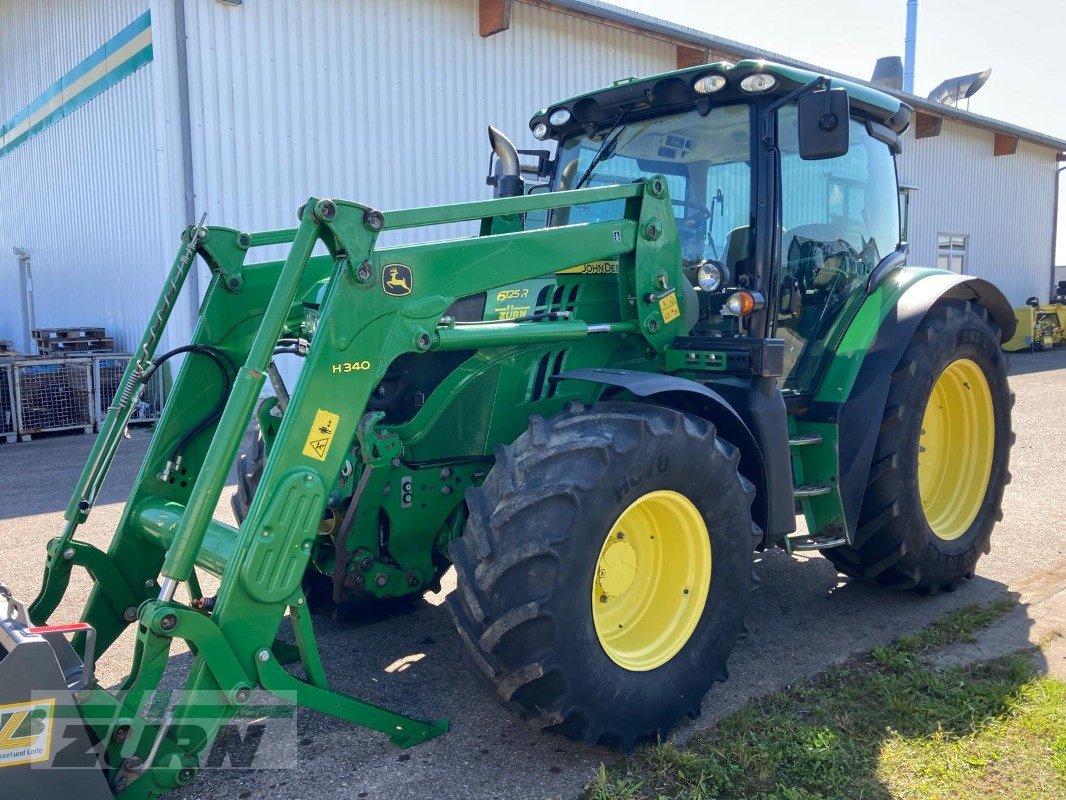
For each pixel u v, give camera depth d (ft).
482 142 35.60
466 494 8.57
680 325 10.84
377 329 8.07
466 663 8.28
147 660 7.02
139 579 9.79
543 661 7.77
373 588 10.07
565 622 7.85
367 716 8.30
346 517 9.68
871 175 13.76
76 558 9.41
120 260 35.04
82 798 6.47
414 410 10.07
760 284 11.23
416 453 10.13
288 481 7.50
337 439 7.84
